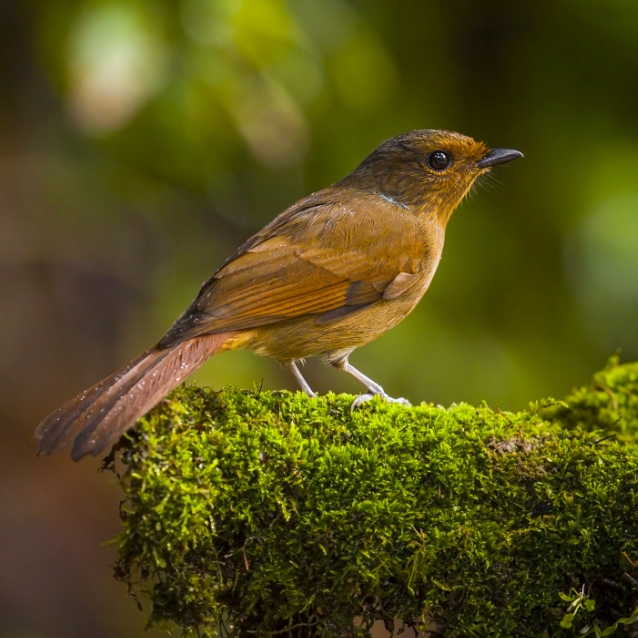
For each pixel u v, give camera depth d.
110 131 11.38
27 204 14.98
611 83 14.14
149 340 14.38
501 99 14.45
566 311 14.00
